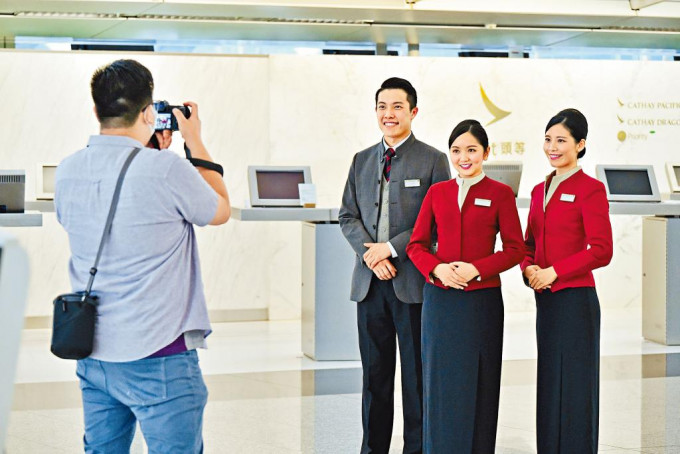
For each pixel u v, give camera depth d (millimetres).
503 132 11055
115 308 2730
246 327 10102
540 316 4105
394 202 4438
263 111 10508
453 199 4047
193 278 2877
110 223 2719
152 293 2734
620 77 11281
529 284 4074
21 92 9852
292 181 7883
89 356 2758
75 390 6750
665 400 6344
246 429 5555
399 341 4387
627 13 9820
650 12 9875
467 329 3947
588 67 11203
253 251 10531
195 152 3029
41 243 9898
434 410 4020
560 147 4027
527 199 8070
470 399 3957
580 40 11484
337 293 7938
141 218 2717
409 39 11336
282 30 10555
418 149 4504
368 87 10703
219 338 9336
